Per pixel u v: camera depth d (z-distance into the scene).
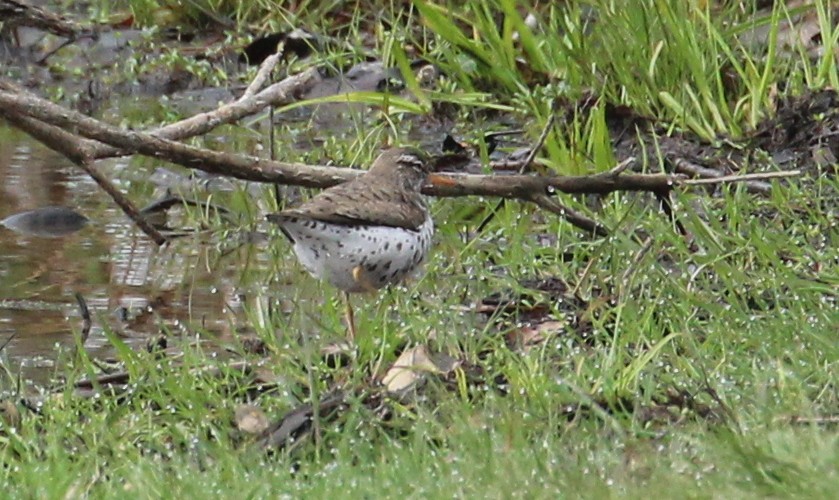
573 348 10.20
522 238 12.65
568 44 16.61
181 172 15.59
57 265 12.84
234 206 14.42
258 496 7.77
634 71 15.85
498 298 11.53
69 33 17.34
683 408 8.90
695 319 10.45
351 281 10.95
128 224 13.91
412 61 18.08
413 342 10.38
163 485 7.96
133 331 11.34
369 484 7.87
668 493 7.51
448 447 8.56
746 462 7.66
